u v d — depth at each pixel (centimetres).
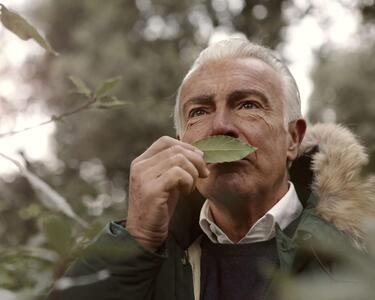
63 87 923
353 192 180
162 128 980
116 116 957
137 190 168
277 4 934
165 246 171
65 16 1091
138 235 166
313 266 163
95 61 1041
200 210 199
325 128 202
